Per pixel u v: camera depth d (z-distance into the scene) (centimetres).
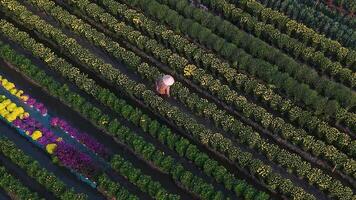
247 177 6862
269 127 7150
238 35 7750
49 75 7706
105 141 7156
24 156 6762
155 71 7456
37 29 7956
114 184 6562
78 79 7419
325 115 7150
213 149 7044
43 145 7069
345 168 6656
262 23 7900
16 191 6544
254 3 8075
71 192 6506
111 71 7456
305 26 7831
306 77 7381
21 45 7894
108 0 8175
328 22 7850
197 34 7844
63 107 7425
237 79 7394
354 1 8056
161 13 8019
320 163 6950
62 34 7812
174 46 7794
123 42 8050
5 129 7238
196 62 7712
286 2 8125
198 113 7306
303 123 7056
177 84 7381
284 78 7344
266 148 6819
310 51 7606
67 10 8388
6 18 8300
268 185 6694
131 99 7494
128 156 7038
